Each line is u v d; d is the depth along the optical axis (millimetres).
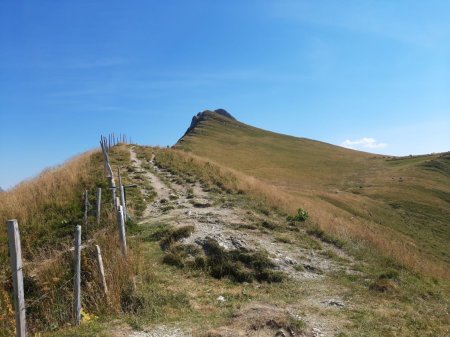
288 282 11914
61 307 9148
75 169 25812
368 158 116562
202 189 23266
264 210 19219
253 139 127812
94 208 18250
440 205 61281
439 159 95312
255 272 12195
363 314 9695
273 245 14492
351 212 48188
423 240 45406
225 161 84062
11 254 6648
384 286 11938
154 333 7648
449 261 38719
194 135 121375
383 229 41938
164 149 41719
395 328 9055
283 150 116375
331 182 77625
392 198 60844
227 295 10203
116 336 7461
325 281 12266
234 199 20938
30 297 10445
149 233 14516
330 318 9180
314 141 146625
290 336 7879
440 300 12180
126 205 18688
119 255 10984
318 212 23938
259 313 8500
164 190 23047
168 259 12281
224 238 13711
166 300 9242
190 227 14289
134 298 9109
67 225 16656
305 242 15672
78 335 7488
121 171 27312
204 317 8477
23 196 20109
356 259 14875
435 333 9164
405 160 107000
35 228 16562
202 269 12086
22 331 6703
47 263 11750
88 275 10477
